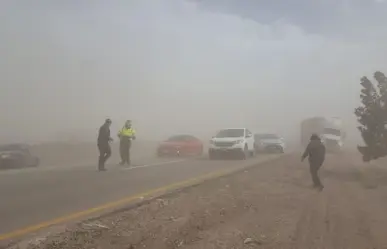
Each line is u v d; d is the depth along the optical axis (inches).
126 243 251.3
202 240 267.4
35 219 309.3
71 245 242.1
